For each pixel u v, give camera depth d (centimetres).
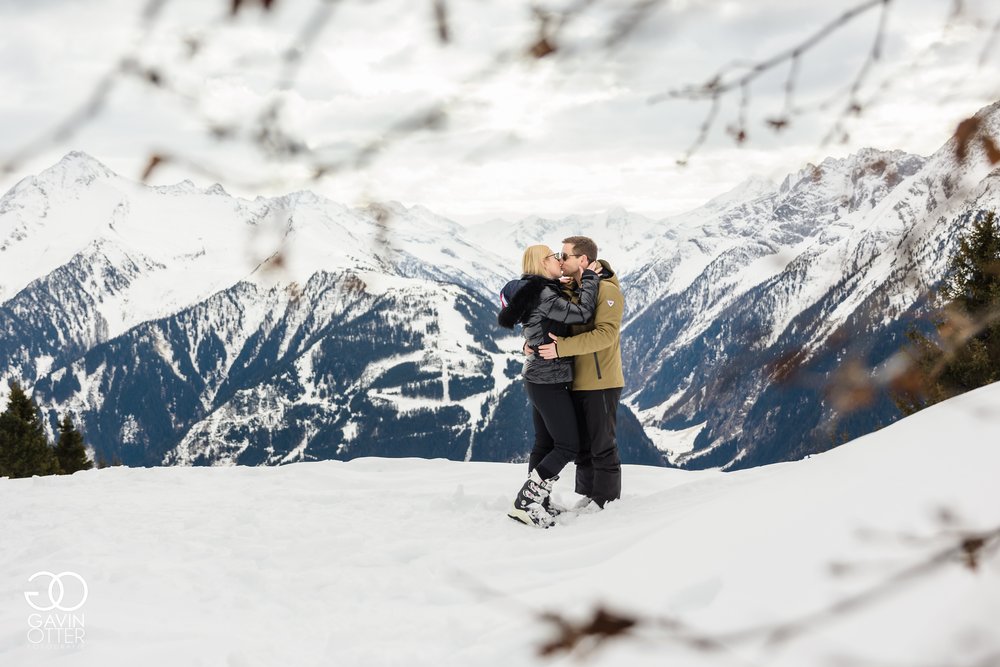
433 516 555
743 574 282
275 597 407
